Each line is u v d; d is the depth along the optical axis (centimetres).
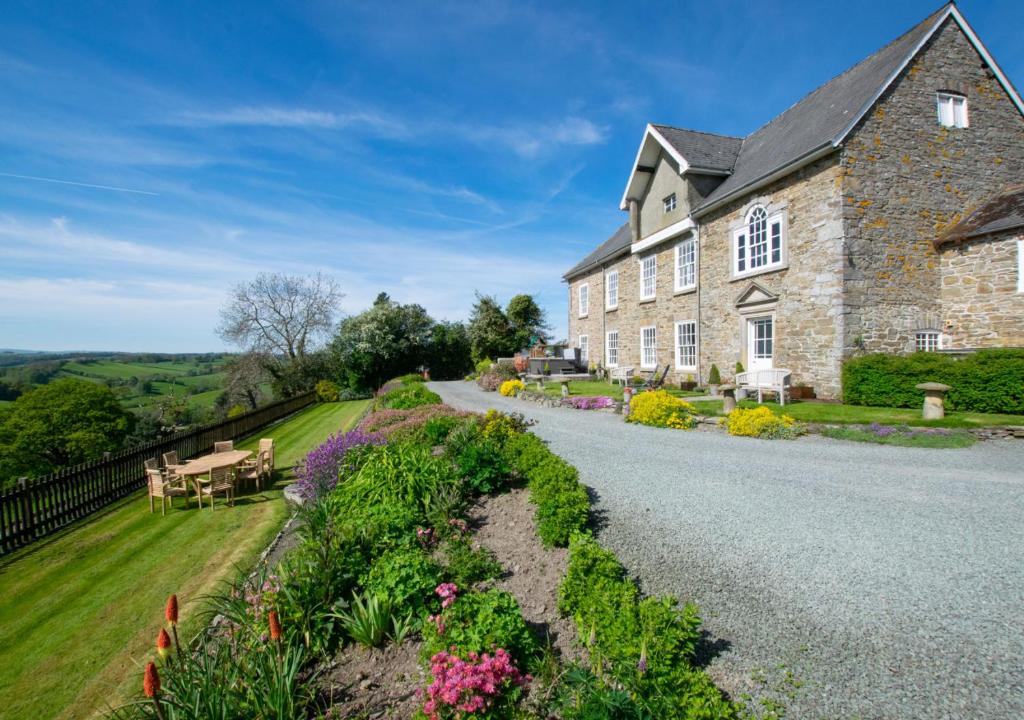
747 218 1366
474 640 290
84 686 379
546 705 268
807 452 779
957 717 255
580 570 365
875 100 1085
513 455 660
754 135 1747
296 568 390
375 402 2058
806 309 1166
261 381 3203
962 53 1181
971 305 1089
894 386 988
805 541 463
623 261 2122
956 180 1162
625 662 270
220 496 898
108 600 521
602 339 2355
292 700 270
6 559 651
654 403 1078
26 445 1543
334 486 640
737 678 290
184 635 427
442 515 507
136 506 870
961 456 719
